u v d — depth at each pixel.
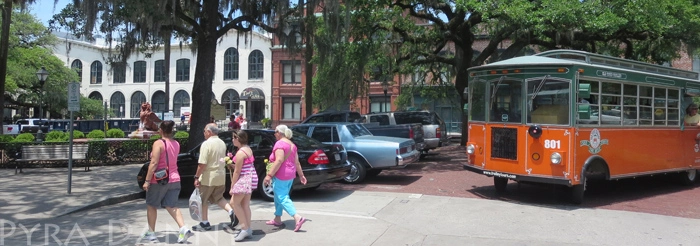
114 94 51.41
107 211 9.18
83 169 14.59
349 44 18.25
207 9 13.88
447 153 19.78
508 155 9.77
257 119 45.97
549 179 9.17
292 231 7.47
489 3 15.11
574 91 9.03
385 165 11.95
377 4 17.67
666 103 11.27
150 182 6.77
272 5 14.67
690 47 16.86
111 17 13.48
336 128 12.55
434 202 9.64
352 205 9.42
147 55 16.75
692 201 10.15
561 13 14.15
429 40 20.67
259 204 9.64
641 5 14.59
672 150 11.42
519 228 7.68
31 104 39.09
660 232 7.43
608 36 17.55
